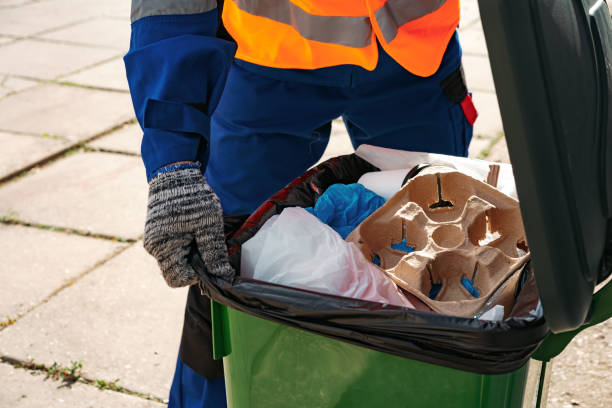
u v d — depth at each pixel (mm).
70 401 2053
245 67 1508
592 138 823
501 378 930
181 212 1052
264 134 1593
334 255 1124
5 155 3797
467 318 900
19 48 5633
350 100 1562
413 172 1382
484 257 1143
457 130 1739
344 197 1332
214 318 1130
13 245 2922
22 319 2436
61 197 3328
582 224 792
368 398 1028
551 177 721
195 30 1173
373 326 945
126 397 2066
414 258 1155
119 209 3205
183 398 1629
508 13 668
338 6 1319
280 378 1097
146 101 1109
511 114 703
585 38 840
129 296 2557
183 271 1073
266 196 1674
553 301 788
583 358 2197
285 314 1002
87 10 6746
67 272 2721
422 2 1348
